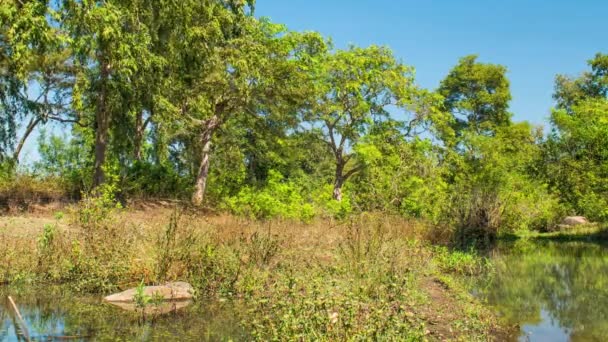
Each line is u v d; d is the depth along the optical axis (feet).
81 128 92.48
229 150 101.60
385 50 100.07
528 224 90.79
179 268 35.60
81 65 65.77
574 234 86.58
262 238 41.32
